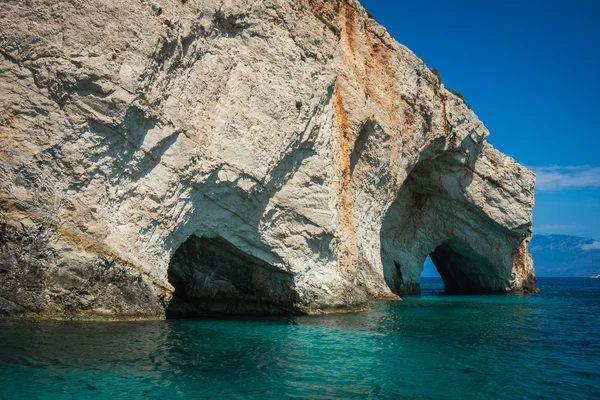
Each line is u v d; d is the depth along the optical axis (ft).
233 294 57.21
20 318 34.83
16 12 37.01
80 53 38.27
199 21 47.73
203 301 55.98
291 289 57.00
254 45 55.31
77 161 38.09
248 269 57.26
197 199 48.11
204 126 48.14
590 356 38.14
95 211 38.91
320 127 62.34
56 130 37.27
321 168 61.11
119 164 40.81
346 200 69.77
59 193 37.29
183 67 46.52
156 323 40.29
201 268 55.57
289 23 59.82
